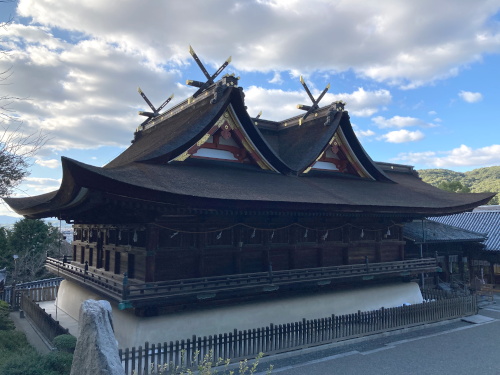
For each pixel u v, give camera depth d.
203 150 19.06
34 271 40.44
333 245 21.30
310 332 16.38
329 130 23.69
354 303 21.05
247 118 19.14
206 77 20.75
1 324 18.06
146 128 27.56
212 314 16.12
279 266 19.12
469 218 39.19
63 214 19.92
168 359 13.08
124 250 16.89
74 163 10.52
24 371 9.21
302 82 26.25
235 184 16.55
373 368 14.01
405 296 23.62
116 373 6.10
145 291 14.30
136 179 12.70
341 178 24.19
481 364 14.43
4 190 15.07
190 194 13.17
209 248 16.48
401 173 34.91
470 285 30.62
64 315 21.58
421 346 16.78
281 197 16.14
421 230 30.08
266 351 15.13
